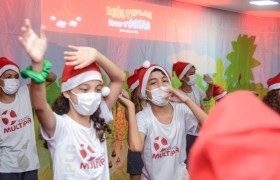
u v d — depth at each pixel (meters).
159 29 5.52
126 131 5.06
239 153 0.53
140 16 5.23
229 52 6.86
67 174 2.14
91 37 4.68
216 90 5.89
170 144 2.72
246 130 0.54
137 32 5.21
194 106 2.72
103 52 4.82
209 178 0.54
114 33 4.93
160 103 2.72
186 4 5.95
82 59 2.08
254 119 0.56
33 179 3.72
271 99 3.11
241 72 7.13
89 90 2.16
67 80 2.17
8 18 3.95
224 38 6.73
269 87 3.83
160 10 5.52
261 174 0.51
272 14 7.20
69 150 2.15
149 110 2.76
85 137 2.19
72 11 4.48
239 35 7.04
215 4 6.14
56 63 4.35
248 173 0.51
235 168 0.52
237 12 6.95
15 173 3.60
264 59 7.50
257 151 0.52
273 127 0.54
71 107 2.21
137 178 4.61
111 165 4.89
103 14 4.80
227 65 6.84
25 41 1.82
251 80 7.34
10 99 3.61
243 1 5.84
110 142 4.88
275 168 0.51
